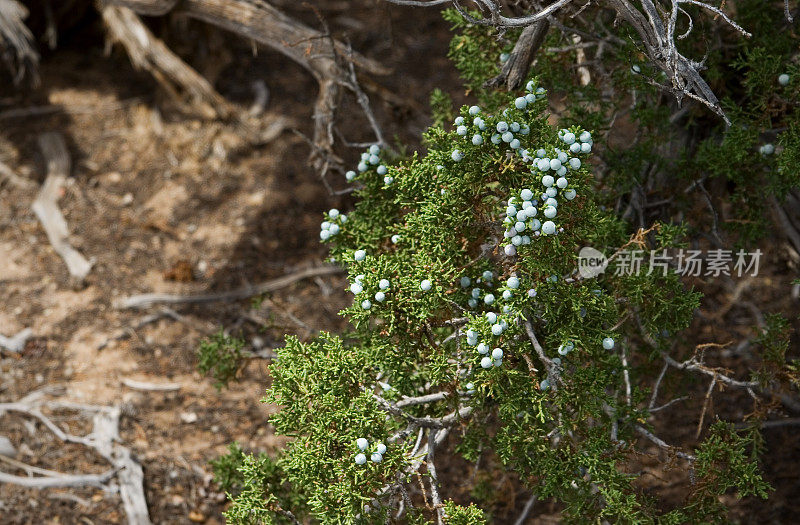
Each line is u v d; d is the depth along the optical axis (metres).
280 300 6.04
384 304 2.63
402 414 2.80
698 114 3.48
